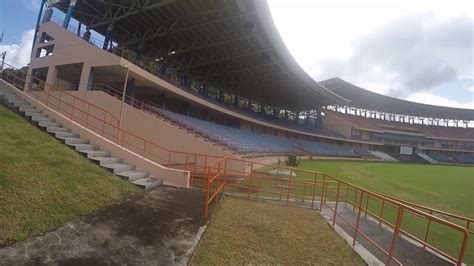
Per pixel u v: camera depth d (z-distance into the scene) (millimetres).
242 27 27594
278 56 33844
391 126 82938
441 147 85688
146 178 10844
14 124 10031
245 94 52188
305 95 54438
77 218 6148
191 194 9867
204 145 18750
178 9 24906
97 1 25422
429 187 22875
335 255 6473
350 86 67750
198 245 5879
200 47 31047
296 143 55500
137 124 19016
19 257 4430
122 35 30797
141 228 6309
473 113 86250
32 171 7102
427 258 7074
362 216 10219
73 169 8422
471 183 26281
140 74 21625
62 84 25281
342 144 72062
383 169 38938
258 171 23141
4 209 5332
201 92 41969
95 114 19484
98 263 4695
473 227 11180
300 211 10055
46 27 24031
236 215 8336
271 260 5793
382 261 6484
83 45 21141
